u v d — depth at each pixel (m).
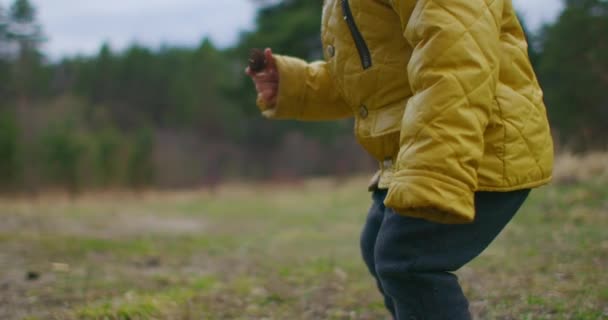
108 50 53.94
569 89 10.27
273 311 3.88
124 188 31.81
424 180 1.85
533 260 4.79
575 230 5.90
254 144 44.72
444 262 2.13
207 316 3.71
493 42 1.98
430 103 1.90
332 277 5.00
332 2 2.44
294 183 24.05
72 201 19.78
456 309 2.16
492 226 2.17
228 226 10.69
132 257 6.35
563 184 8.20
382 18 2.24
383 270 2.19
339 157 34.47
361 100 2.36
